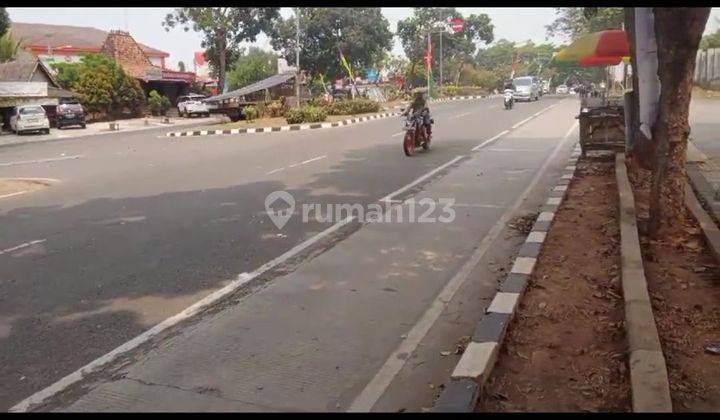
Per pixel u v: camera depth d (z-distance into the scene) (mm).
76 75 36406
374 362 3953
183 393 3588
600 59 14594
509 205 8438
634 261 5031
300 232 7180
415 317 4664
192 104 38531
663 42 5676
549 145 15578
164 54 64375
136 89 38656
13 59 36875
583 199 8273
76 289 5375
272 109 29219
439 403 3158
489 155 13773
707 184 8695
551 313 4438
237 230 7309
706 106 24875
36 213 8672
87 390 3639
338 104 31156
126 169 13461
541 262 5574
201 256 6281
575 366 3674
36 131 28016
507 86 39438
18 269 5980
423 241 6734
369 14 41594
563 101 43188
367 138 18906
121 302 5047
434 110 34219
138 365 3938
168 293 5238
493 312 4262
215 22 38438
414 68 60312
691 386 3377
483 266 5859
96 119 36500
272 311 4809
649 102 9219
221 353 4094
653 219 6023
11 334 4438
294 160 13758
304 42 41625
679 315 4305
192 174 12055
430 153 14359
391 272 5711
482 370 3439
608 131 11695
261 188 10109
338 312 4770
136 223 7805
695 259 5414
